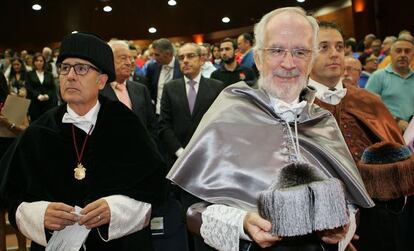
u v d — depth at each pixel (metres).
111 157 2.10
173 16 16.03
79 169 2.05
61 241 1.97
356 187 1.79
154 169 2.13
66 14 15.73
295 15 1.80
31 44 15.82
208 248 1.81
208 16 15.91
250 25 15.48
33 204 1.97
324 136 1.86
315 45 1.85
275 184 1.53
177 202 2.65
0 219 3.71
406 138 2.90
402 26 12.06
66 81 2.08
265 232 1.49
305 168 1.54
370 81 4.88
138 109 3.78
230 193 1.69
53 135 2.09
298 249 1.68
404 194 2.25
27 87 8.31
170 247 2.64
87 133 2.12
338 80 2.52
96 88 2.12
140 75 6.28
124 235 2.04
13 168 2.05
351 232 1.77
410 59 4.71
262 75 1.83
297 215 1.44
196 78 4.28
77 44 2.07
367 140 2.45
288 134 1.78
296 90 1.79
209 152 1.75
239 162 1.71
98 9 15.77
